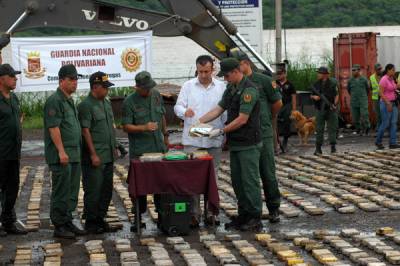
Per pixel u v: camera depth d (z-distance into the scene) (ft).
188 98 35.88
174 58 221.46
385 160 53.42
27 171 54.49
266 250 30.68
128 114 35.73
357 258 28.14
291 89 61.87
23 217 38.91
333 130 59.16
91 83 34.96
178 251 30.83
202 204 39.68
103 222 35.42
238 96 34.12
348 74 77.36
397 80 66.69
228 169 51.44
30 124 81.71
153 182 33.71
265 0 249.34
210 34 51.13
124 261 29.17
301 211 37.99
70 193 34.30
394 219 35.53
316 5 268.82
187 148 36.01
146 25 50.88
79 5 50.26
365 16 267.80
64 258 30.53
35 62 50.52
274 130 36.76
